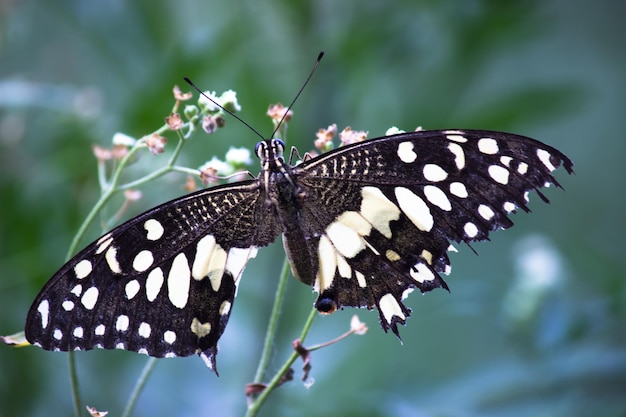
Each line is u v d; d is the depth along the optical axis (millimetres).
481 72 723
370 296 641
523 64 823
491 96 722
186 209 643
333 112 721
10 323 707
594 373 699
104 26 731
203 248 642
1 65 753
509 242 803
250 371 711
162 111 705
